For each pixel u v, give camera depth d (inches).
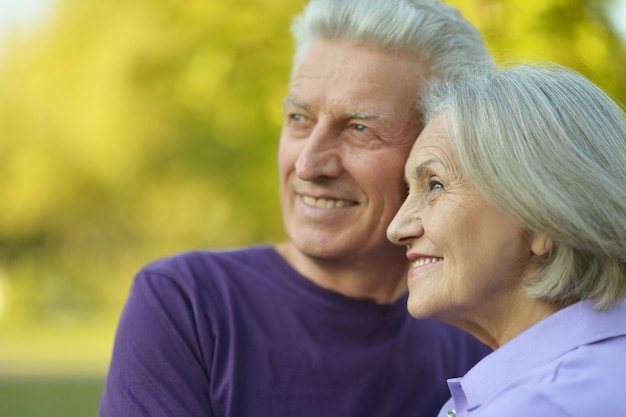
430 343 122.7
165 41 353.1
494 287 93.8
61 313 989.8
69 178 725.9
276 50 266.5
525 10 170.4
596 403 81.7
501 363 92.7
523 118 90.4
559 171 88.3
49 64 650.2
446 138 96.2
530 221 88.9
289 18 259.1
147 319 112.0
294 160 116.4
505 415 83.0
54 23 651.5
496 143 90.6
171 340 110.7
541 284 91.0
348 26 114.0
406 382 117.6
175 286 114.8
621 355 86.3
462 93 96.3
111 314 984.9
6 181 734.5
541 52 169.2
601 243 87.8
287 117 118.2
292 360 113.3
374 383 115.0
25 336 865.5
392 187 113.6
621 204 88.6
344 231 115.0
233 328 113.3
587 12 173.0
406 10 113.4
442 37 114.7
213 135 405.7
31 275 965.8
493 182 90.1
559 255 90.4
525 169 88.7
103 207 775.7
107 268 922.7
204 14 275.9
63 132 647.8
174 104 377.7
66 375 579.5
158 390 108.0
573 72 96.3
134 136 537.3
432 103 104.3
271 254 122.1
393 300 120.0
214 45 276.7
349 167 113.1
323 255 115.3
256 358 112.8
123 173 605.0
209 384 110.8
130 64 424.2
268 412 110.6
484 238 93.0
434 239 95.5
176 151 514.0
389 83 112.1
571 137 89.7
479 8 169.8
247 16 262.8
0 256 932.0
